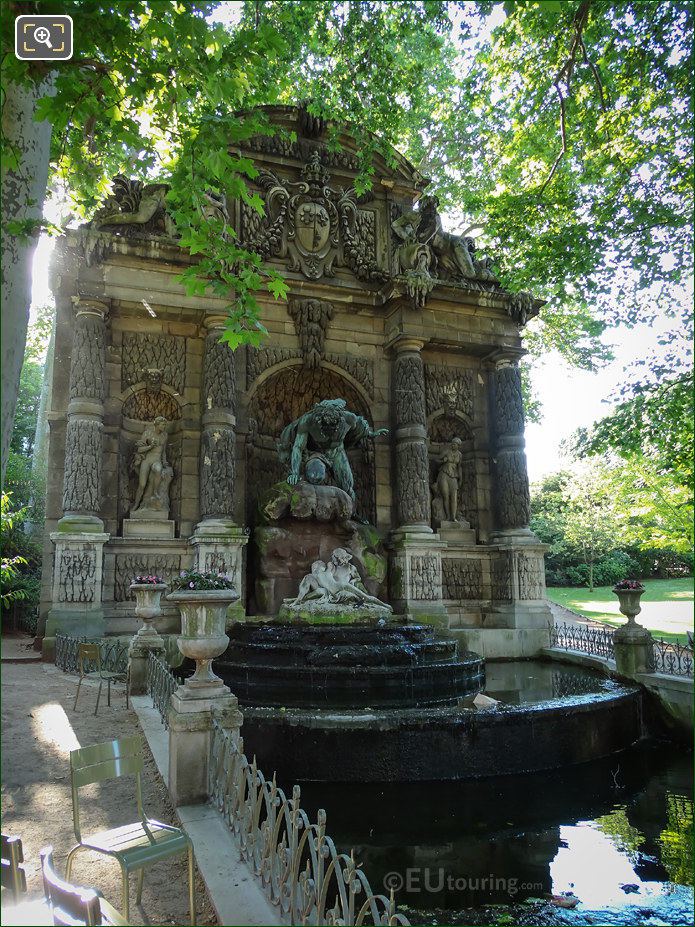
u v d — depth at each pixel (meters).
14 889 3.58
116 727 9.45
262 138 20.95
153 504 18.28
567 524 43.44
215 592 7.16
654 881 7.04
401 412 20.42
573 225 14.06
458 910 6.45
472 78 16.02
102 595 16.95
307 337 20.33
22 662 15.56
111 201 18.17
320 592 16.12
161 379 18.92
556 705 11.06
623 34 13.01
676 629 23.53
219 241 8.61
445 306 21.09
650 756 11.80
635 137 13.55
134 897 5.08
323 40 15.90
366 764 9.78
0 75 5.81
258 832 5.34
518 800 9.60
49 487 17.78
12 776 7.49
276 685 12.30
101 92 7.23
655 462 13.22
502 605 20.42
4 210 5.62
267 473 20.83
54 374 18.30
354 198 21.75
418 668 12.62
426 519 19.89
